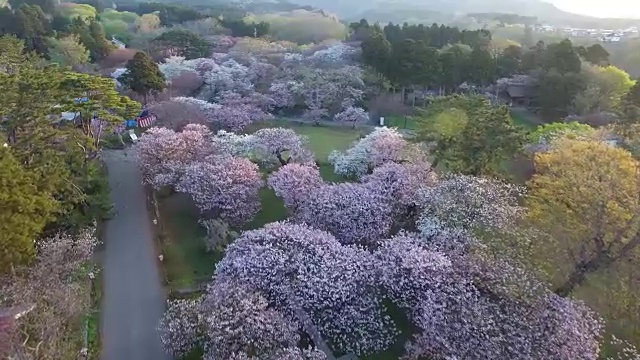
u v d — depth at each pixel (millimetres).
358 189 28781
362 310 20891
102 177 33125
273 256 22359
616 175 25031
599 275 24469
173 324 20047
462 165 30984
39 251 23203
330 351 20750
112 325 22781
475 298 19562
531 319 18781
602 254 22906
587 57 58000
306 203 28625
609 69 51188
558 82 48656
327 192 28688
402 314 22906
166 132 36125
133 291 25125
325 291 21109
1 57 43250
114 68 61031
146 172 34062
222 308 19734
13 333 16969
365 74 55188
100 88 33125
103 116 32781
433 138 34875
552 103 49031
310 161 35906
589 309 20875
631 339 21688
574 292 24094
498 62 57688
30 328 17984
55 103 30484
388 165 31531
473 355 17953
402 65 52688
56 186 25375
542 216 26000
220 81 53938
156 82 47656
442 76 53156
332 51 61156
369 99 54375
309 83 52688
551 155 29031
